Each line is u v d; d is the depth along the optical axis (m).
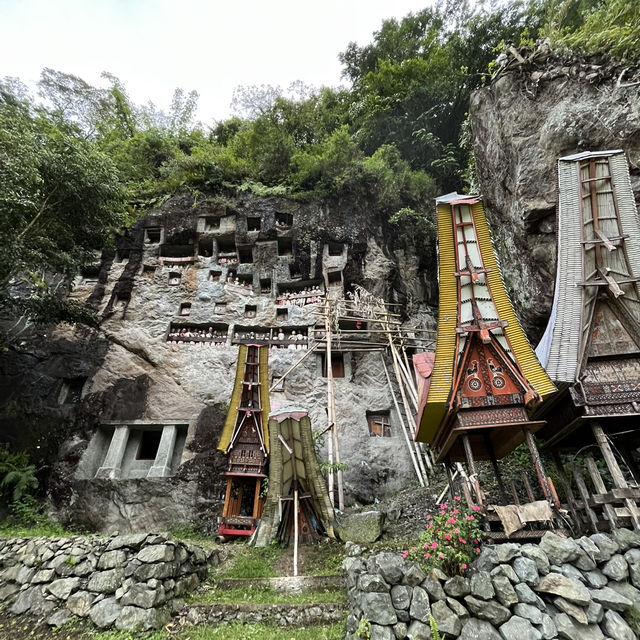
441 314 7.01
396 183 19.38
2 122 11.30
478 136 13.00
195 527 11.21
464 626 4.35
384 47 24.53
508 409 6.33
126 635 5.42
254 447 11.20
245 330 16.38
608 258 6.71
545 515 5.39
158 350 15.28
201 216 18.34
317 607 5.82
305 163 18.97
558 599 4.41
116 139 23.36
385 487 12.54
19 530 10.27
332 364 15.88
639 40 9.50
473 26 21.06
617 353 6.23
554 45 10.94
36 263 12.59
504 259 12.22
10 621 6.08
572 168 7.22
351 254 17.23
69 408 13.84
